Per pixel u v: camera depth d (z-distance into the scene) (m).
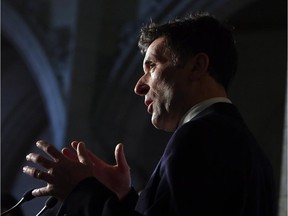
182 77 3.01
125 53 16.23
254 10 16.58
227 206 2.69
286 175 8.52
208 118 2.80
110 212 2.64
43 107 20.98
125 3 16.41
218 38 3.05
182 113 3.02
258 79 17.98
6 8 17.02
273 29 17.70
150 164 16.78
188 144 2.70
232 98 18.16
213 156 2.68
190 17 3.09
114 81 16.27
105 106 16.22
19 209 5.65
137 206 2.74
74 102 15.93
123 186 3.21
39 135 21.36
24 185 21.20
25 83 20.67
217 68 3.04
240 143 2.77
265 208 2.87
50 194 2.79
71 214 2.72
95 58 16.34
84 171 2.80
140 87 3.09
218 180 2.65
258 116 17.98
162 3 15.95
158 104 3.04
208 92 3.01
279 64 17.83
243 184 2.71
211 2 15.56
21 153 21.48
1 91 20.83
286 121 8.73
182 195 2.61
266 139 17.91
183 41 3.02
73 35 16.22
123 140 16.27
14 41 17.05
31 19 16.80
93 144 15.84
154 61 3.06
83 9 16.33
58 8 16.55
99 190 2.73
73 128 15.81
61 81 16.17
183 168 2.65
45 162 2.79
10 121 21.20
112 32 16.42
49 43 16.48
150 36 3.09
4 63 20.09
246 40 17.94
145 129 16.67
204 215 2.61
